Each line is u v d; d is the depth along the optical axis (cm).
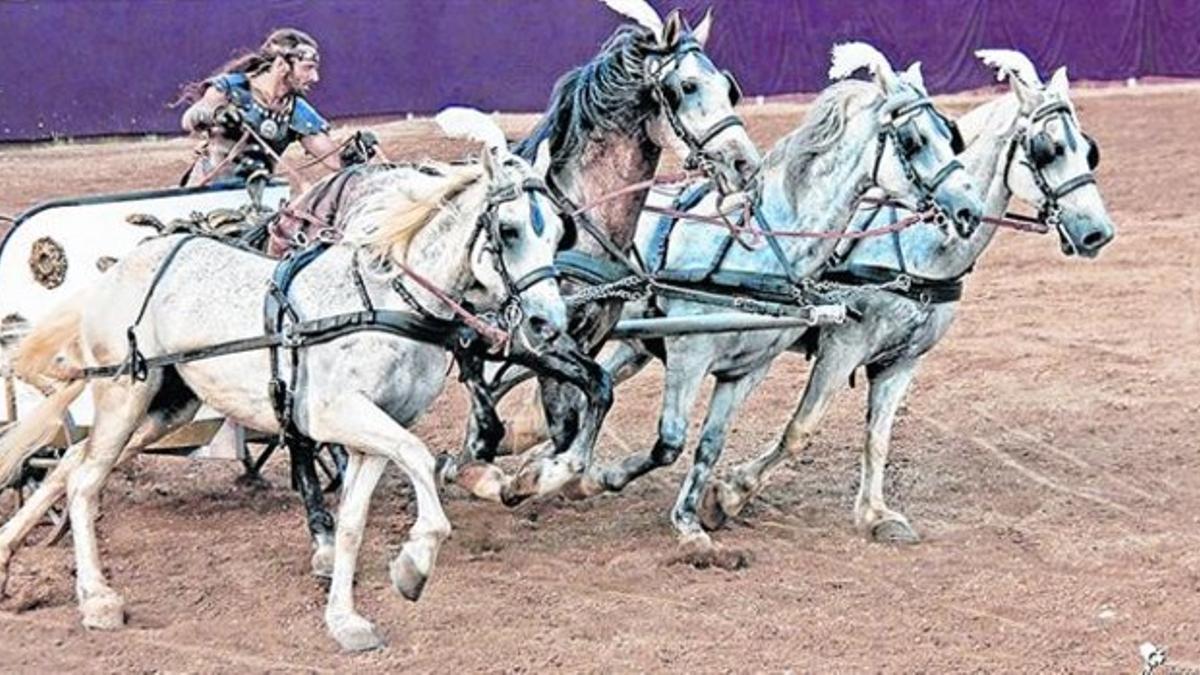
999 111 914
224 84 949
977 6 2997
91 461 798
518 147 852
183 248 798
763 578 849
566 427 873
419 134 2639
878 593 827
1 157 2564
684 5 2984
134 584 840
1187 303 1541
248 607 807
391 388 736
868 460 928
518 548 897
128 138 2795
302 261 757
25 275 909
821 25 3009
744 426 1174
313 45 962
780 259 860
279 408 747
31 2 2722
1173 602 810
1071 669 726
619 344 962
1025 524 945
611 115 830
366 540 902
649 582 843
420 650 749
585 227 838
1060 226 902
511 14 2945
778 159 868
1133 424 1159
